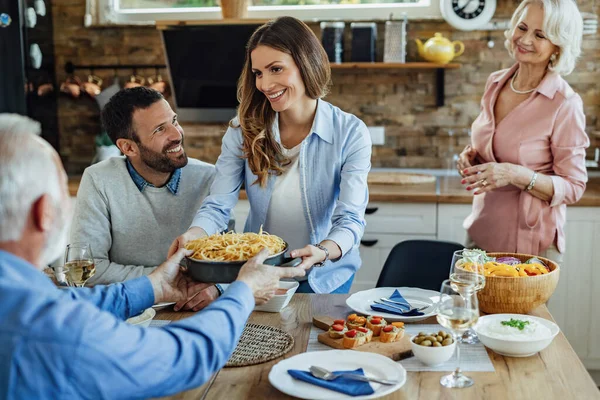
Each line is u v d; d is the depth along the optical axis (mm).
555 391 1408
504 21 3850
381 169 4098
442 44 3764
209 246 1673
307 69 2041
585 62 3836
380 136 4039
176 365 1140
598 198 3221
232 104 3977
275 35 2008
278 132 2215
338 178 2232
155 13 4160
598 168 3869
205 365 1191
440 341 1562
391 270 2395
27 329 1013
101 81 4172
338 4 4043
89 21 4090
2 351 1008
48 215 1076
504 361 1567
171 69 3904
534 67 2703
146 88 2303
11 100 3756
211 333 1215
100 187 2354
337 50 3881
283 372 1484
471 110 3977
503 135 2754
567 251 3305
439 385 1438
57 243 1118
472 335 1719
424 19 3898
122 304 1568
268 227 2281
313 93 2100
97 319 1066
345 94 4051
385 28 3912
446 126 4012
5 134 1057
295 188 2223
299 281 2242
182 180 2404
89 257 1884
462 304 1430
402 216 3402
